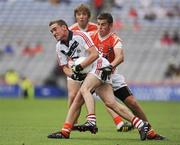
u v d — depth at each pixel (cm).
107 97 2936
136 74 10850
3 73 11144
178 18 11744
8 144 2686
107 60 3155
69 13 11994
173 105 8369
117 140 2967
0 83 10625
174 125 4531
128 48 11288
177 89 9875
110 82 2962
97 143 2755
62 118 5369
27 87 10450
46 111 6681
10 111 6650
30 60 11256
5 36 11819
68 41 2925
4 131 3653
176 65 10838
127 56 11112
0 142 2798
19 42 11631
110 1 11731
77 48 2933
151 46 11306
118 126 3650
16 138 3053
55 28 2902
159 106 8094
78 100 2941
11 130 3759
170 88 9894
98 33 3303
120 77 3291
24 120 5025
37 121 4888
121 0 11881
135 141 2886
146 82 10175
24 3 12288
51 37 11650
